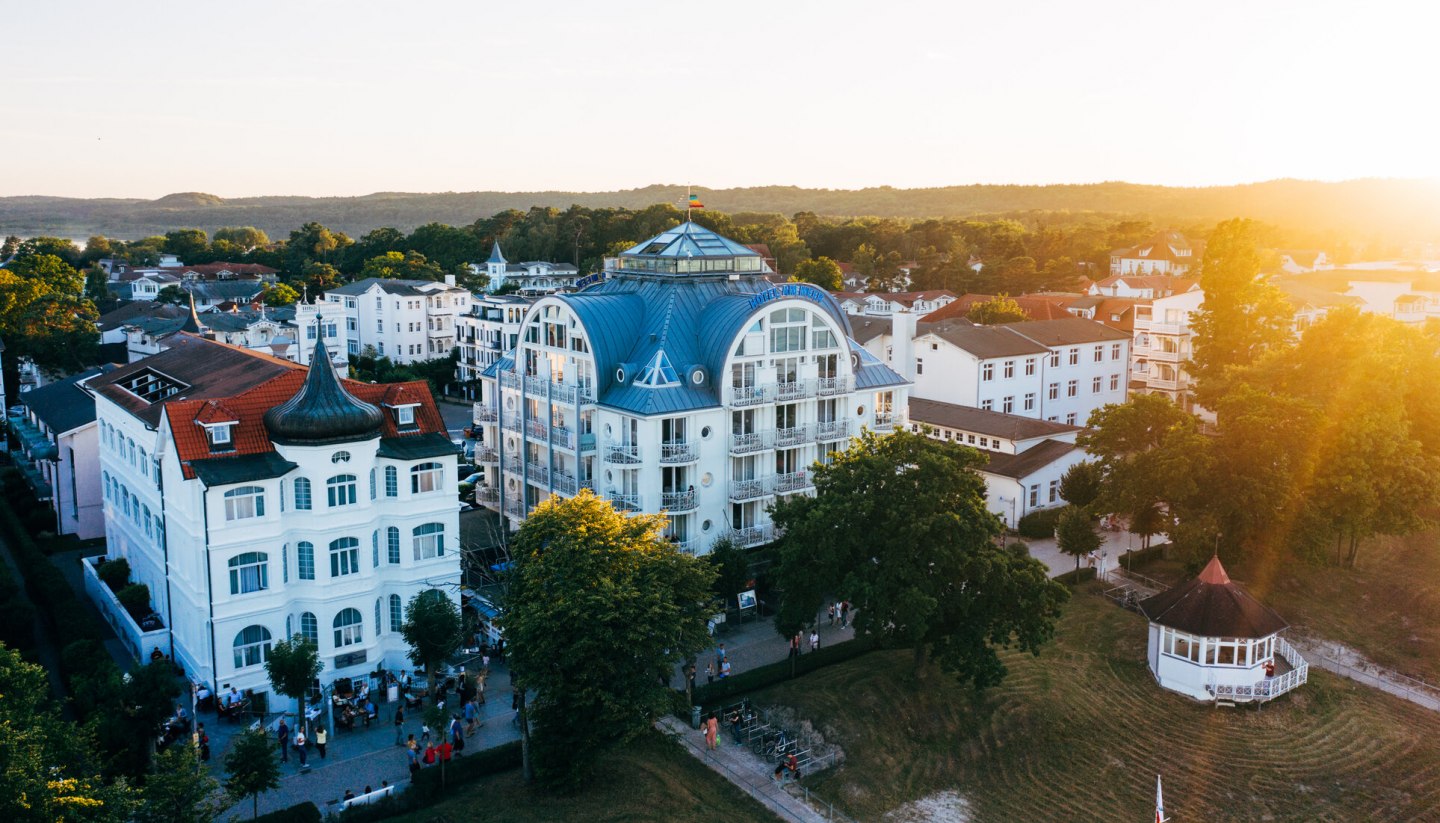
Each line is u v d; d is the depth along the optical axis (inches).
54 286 6830.7
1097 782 2381.9
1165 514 3545.8
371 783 2252.7
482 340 6988.2
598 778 2288.4
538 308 3437.5
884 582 2534.5
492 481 3727.9
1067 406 5073.8
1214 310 4397.1
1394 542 3690.9
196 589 2546.8
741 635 3011.8
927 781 2372.0
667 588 2287.2
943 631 2613.2
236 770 1962.4
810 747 2454.5
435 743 2415.1
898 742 2485.2
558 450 3356.3
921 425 4429.1
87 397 3897.6
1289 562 3467.0
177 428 2546.8
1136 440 3585.1
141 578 3053.6
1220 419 3361.2
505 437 3639.3
